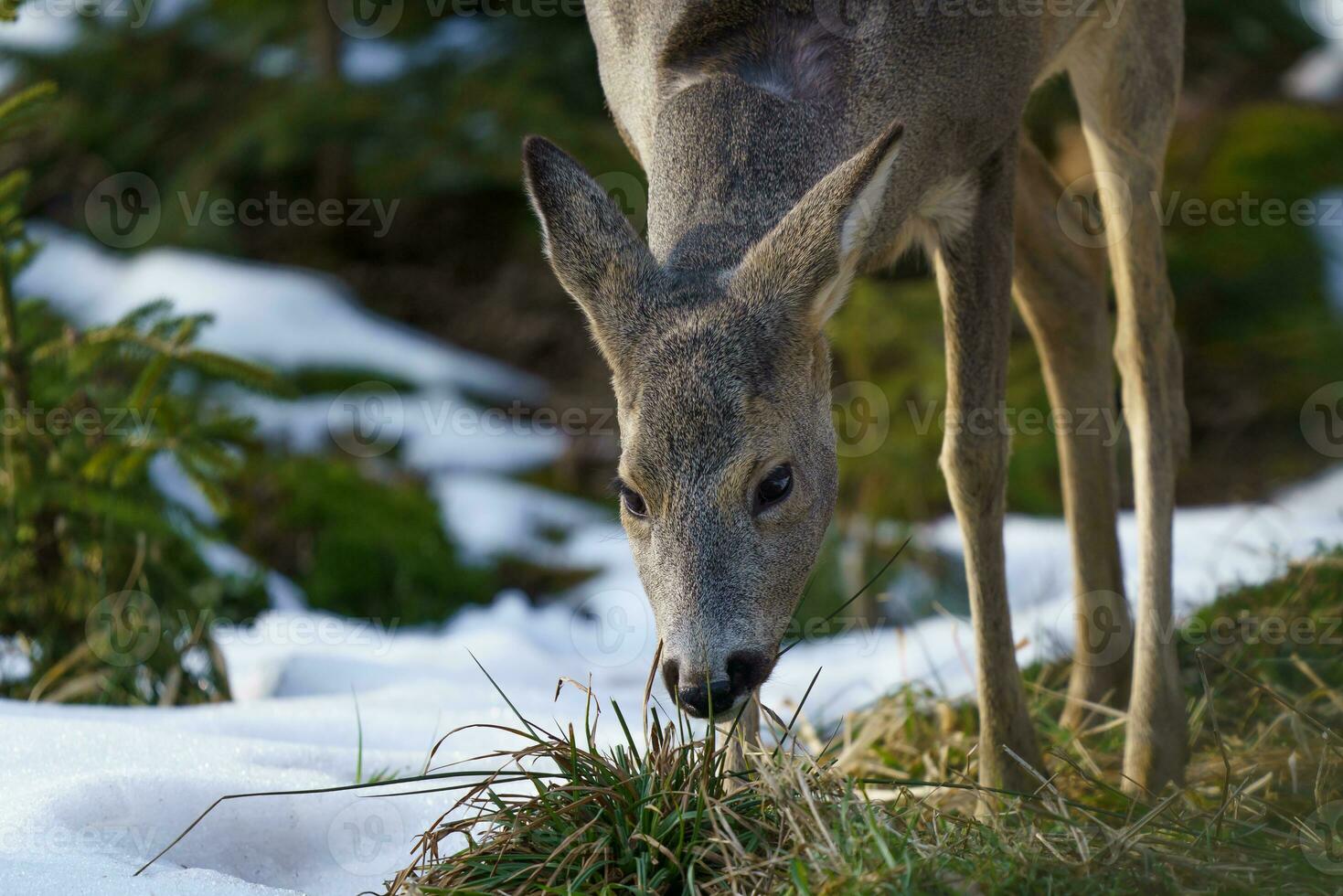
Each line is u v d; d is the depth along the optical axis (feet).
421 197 70.85
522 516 58.90
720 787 20.57
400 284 73.36
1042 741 30.32
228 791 22.39
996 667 27.04
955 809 25.73
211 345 62.34
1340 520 43.01
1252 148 76.18
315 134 67.31
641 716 30.71
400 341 67.72
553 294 72.64
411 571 52.24
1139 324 29.99
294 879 22.11
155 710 28.40
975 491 27.22
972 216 27.48
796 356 22.54
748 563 21.58
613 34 28.86
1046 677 34.09
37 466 33.53
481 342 70.85
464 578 53.16
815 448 22.80
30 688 33.32
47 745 23.86
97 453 33.55
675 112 25.57
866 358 55.36
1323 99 83.76
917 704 31.96
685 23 26.63
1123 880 19.13
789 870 18.54
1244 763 27.14
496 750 26.08
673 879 19.44
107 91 71.20
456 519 57.67
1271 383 67.72
